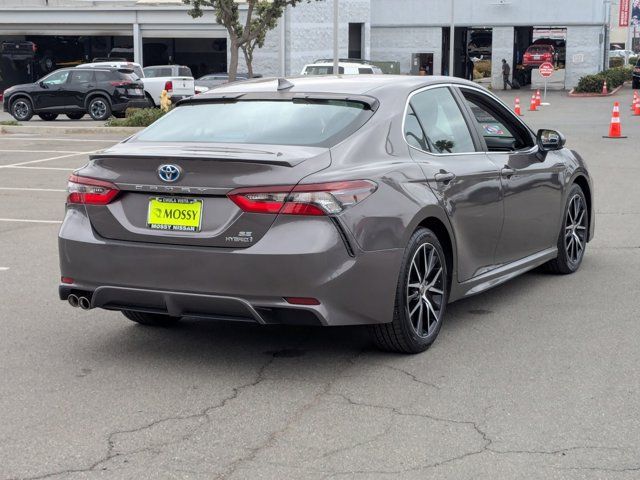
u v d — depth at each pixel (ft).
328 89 20.66
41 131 88.63
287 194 17.31
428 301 19.92
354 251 17.61
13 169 56.44
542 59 187.32
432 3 186.80
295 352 20.04
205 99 21.15
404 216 18.65
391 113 19.99
